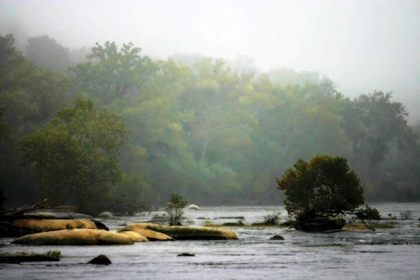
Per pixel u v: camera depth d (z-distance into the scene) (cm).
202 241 3516
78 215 7312
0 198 4022
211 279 1869
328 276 1931
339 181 4488
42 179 8256
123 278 1889
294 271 2070
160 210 10562
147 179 13362
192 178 14125
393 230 4450
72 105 12962
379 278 1880
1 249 2848
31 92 12219
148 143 13712
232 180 14688
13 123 11306
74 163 8294
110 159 8744
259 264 2295
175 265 2267
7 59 13588
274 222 5503
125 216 8250
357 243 3306
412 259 2456
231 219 6812
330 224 4372
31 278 1866
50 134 8388
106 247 3028
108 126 8812
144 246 3127
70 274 1975
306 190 4509
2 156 10950
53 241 3081
